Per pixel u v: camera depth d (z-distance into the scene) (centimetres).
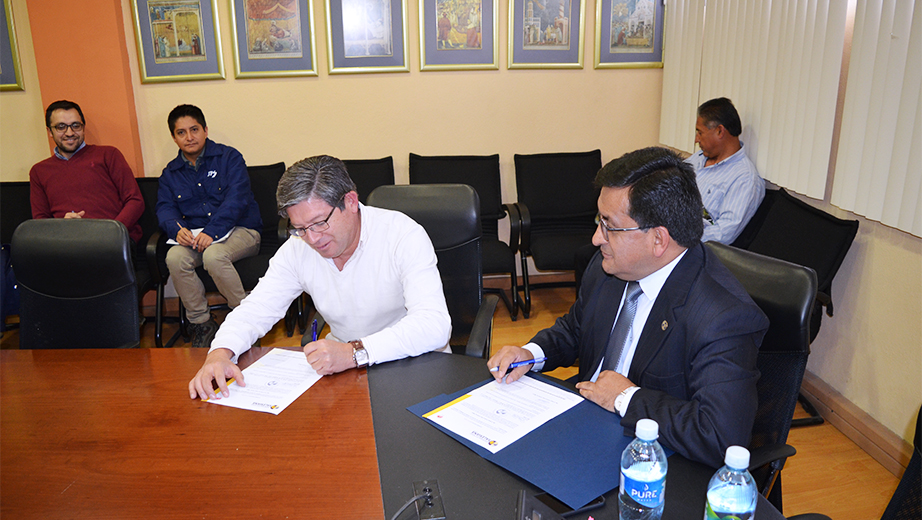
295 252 168
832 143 239
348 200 151
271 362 143
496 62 366
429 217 198
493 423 113
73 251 184
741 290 123
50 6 333
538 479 97
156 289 312
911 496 102
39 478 101
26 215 347
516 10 359
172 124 319
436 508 91
